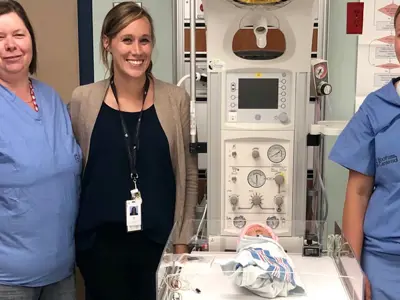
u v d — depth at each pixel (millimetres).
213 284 1180
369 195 1483
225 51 1511
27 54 1495
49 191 1472
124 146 1594
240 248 1264
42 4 2281
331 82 2090
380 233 1392
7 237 1456
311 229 1464
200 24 2020
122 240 1632
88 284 1699
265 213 1577
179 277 1210
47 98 1588
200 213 1734
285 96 1529
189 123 1667
